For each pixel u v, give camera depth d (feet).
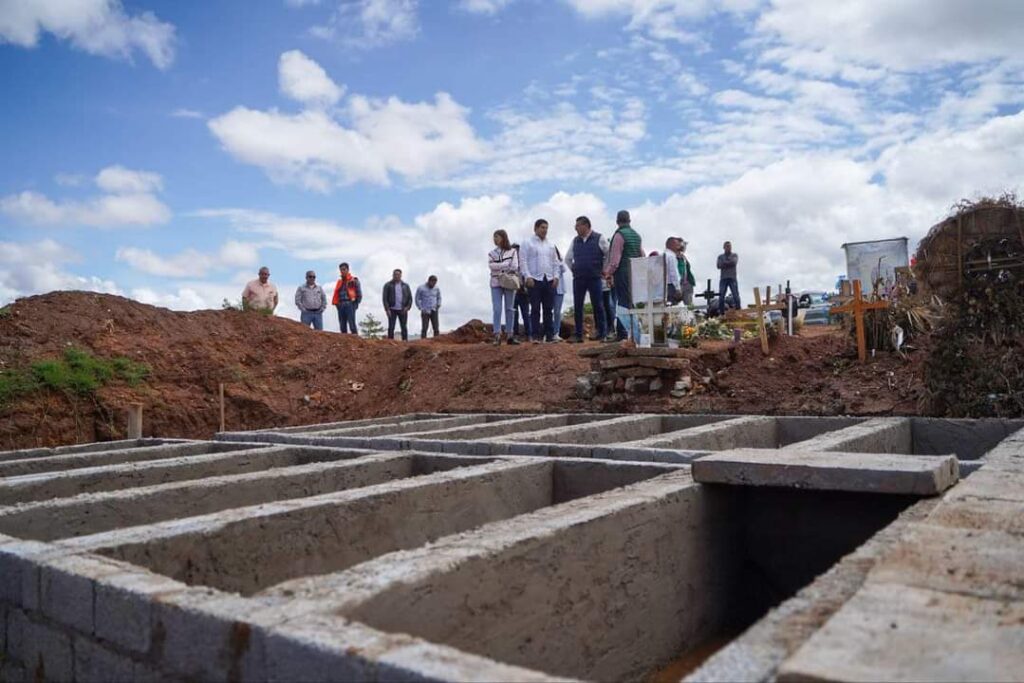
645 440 21.20
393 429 29.27
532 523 11.16
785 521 15.34
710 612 14.48
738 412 33.50
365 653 6.67
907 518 11.69
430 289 60.23
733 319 55.16
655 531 13.04
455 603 9.22
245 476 16.81
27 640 9.68
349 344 52.95
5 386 40.19
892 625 6.99
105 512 14.33
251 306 56.18
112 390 43.57
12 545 10.37
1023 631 6.82
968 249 29.22
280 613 7.64
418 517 14.90
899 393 31.91
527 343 45.16
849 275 37.60
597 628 11.54
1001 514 10.84
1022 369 28.27
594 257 41.60
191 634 7.78
